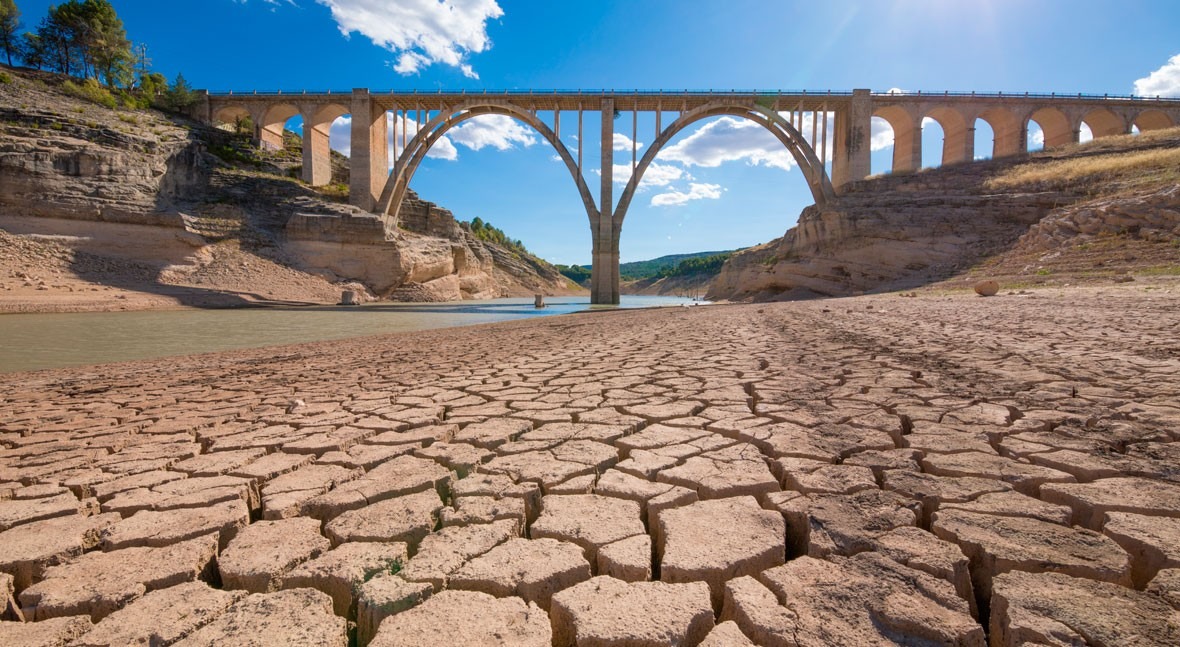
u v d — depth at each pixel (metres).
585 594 1.57
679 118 44.91
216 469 2.84
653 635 1.38
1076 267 21.22
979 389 4.25
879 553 1.73
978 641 1.34
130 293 30.52
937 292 23.41
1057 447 2.74
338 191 47.22
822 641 1.33
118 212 34.62
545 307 36.81
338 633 1.45
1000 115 45.56
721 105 44.81
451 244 52.59
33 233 31.70
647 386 4.99
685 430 3.40
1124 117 44.97
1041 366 5.10
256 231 41.00
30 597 1.67
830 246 36.47
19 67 51.91
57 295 27.52
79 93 45.19
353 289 40.75
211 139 47.50
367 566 1.75
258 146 49.69
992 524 1.89
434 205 56.84
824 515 2.03
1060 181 31.09
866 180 42.47
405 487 2.47
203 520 2.18
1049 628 1.33
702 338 9.38
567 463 2.80
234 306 32.19
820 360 6.11
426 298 46.25
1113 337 6.84
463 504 2.26
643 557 1.76
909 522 1.96
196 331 17.00
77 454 3.35
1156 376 4.44
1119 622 1.34
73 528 2.13
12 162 31.80
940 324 9.59
